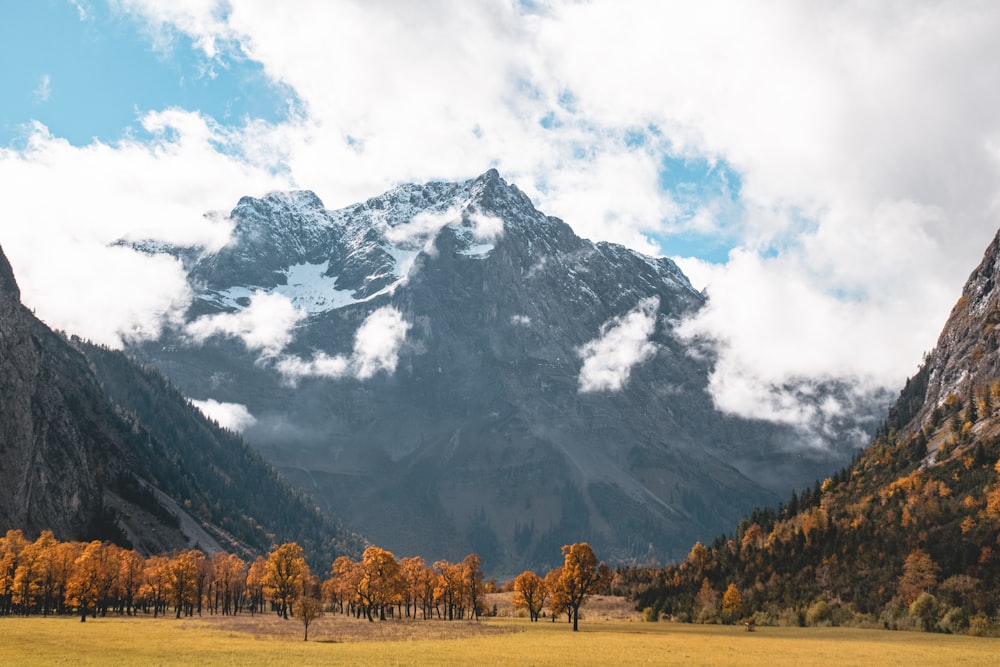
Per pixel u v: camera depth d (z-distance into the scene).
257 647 119.56
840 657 116.00
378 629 161.25
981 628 156.50
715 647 129.50
